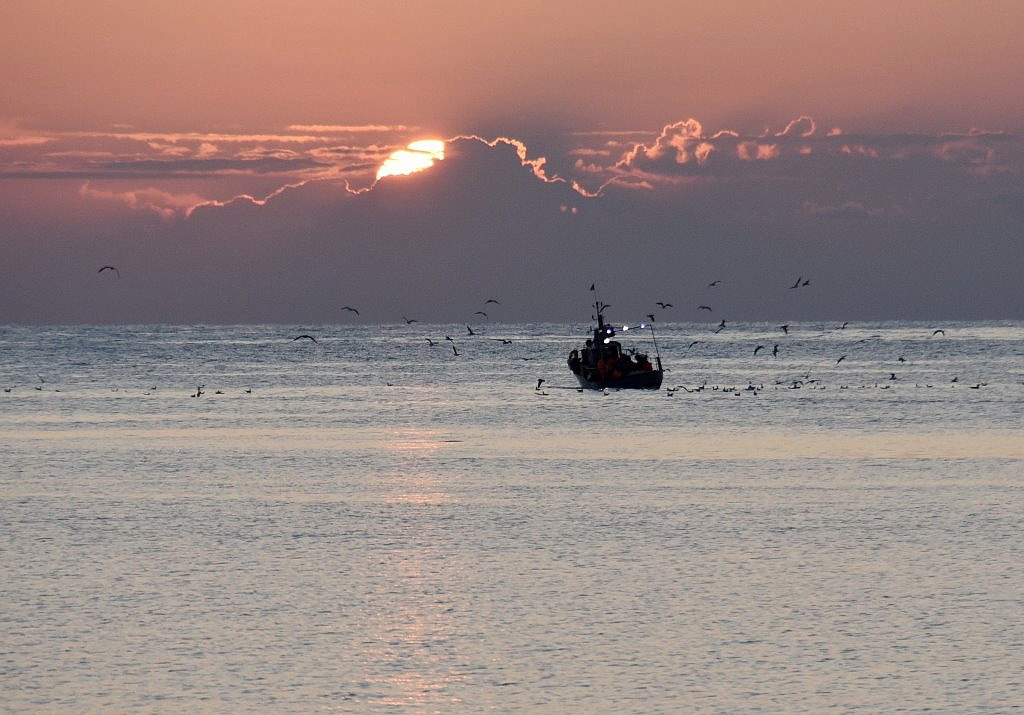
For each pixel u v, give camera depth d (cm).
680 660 14512
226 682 13888
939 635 15362
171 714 13000
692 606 16725
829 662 14438
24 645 15125
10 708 13162
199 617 16288
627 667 14312
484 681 13888
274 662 14512
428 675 14088
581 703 13262
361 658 14650
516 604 16875
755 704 13212
